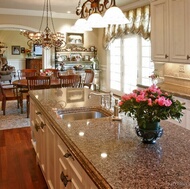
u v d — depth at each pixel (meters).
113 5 2.68
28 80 5.63
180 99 3.82
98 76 9.37
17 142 4.39
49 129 2.41
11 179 3.10
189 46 3.88
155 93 1.54
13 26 8.16
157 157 1.36
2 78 11.09
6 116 6.04
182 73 4.77
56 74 7.23
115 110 2.15
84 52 9.28
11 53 14.41
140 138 1.65
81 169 1.45
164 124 2.05
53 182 2.34
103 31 8.73
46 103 2.90
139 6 6.67
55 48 8.69
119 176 1.15
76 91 3.79
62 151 1.90
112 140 1.63
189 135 1.75
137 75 7.27
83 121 2.12
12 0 6.61
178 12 4.05
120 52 8.08
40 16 8.41
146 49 6.79
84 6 3.26
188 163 1.28
